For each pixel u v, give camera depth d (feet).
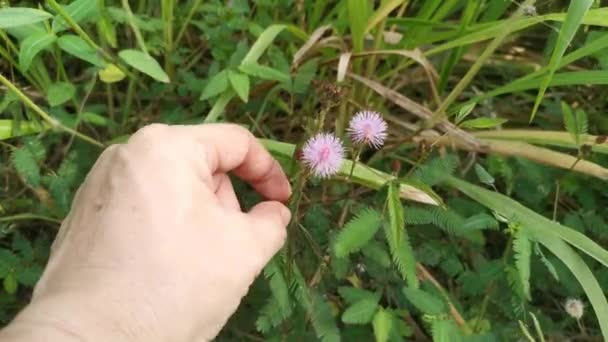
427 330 0.95
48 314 0.57
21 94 0.93
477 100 1.03
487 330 0.95
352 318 0.86
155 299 0.61
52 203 0.99
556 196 1.05
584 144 1.00
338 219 0.97
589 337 1.01
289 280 0.86
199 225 0.64
